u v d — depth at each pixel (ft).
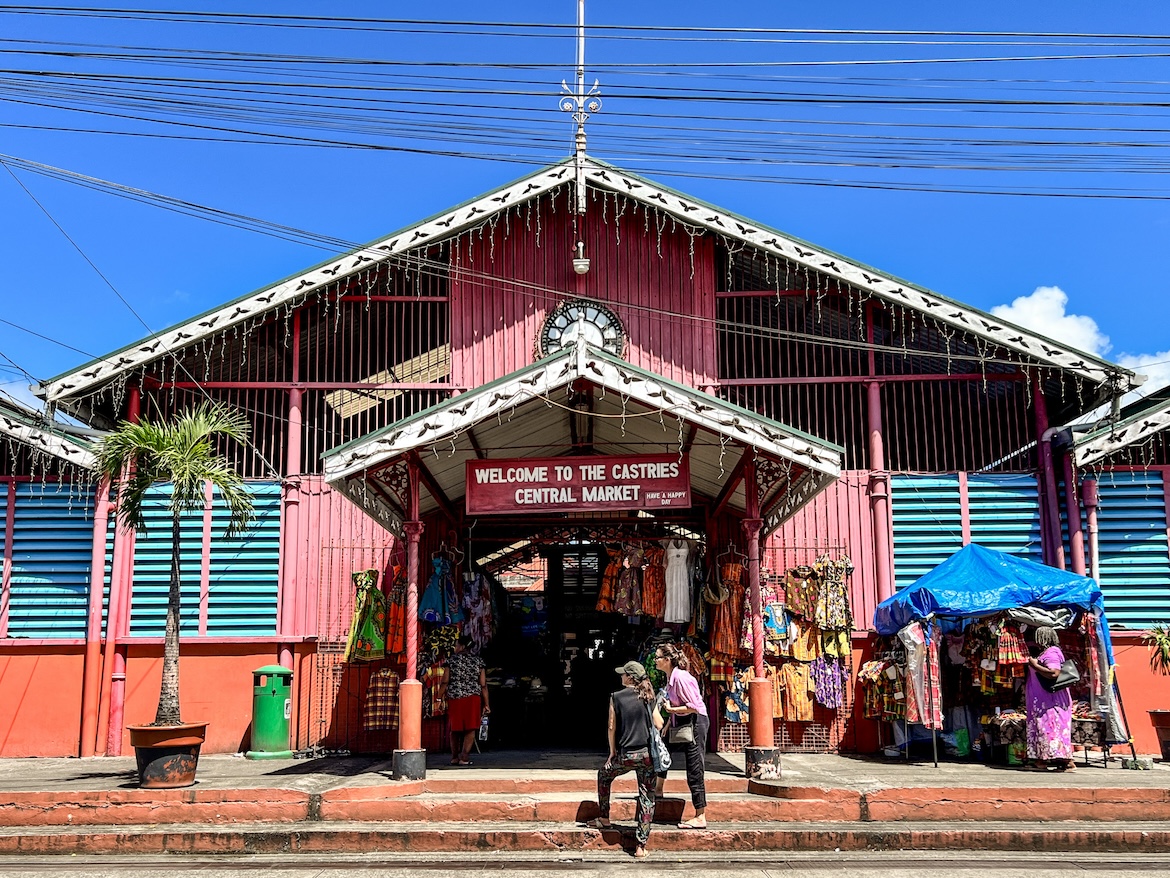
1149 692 43.93
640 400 33.30
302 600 45.19
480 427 35.12
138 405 47.24
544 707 48.93
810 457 33.24
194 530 45.83
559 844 29.35
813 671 43.86
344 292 47.32
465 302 48.24
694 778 29.91
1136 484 45.44
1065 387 45.96
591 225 48.78
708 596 43.14
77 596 45.39
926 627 38.93
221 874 26.14
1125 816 30.89
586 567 60.34
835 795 31.14
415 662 34.30
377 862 27.76
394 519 40.86
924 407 46.29
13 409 45.32
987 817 30.99
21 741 43.91
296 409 46.65
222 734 44.04
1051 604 38.47
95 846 29.35
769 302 48.67
